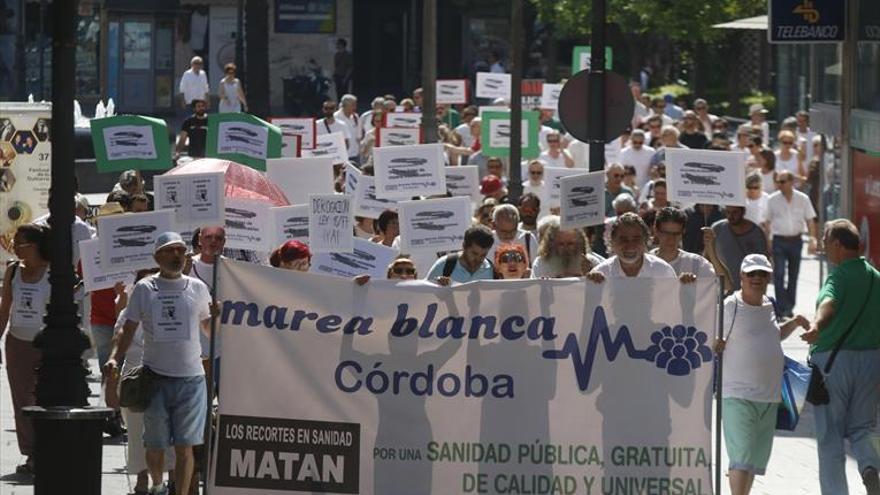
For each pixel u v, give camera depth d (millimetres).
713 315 29469
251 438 29703
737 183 40656
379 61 185750
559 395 29562
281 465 29703
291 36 168625
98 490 31750
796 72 121062
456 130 90438
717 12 132875
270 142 51125
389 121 82375
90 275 36281
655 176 64250
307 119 66938
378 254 41688
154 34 150375
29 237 38906
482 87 100125
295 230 41406
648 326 29516
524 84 99938
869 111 51688
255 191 44156
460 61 183250
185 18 152000
